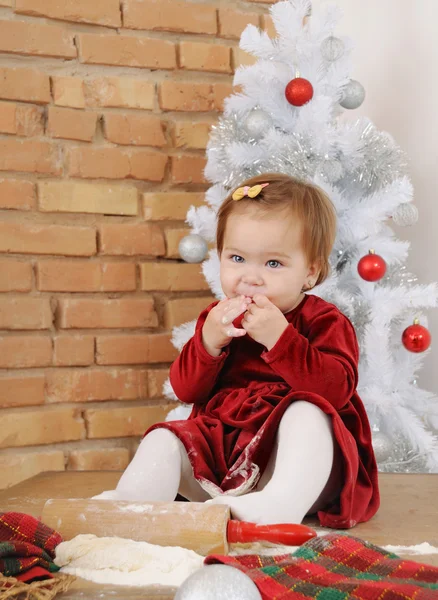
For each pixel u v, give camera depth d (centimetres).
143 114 232
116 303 226
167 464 122
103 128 226
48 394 218
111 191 226
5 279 212
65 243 220
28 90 215
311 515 137
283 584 87
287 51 201
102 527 106
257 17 244
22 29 214
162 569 97
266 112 201
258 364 136
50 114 218
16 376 214
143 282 230
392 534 126
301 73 202
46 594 89
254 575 89
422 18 233
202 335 135
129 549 100
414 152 235
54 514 108
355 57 255
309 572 92
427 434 197
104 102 226
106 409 225
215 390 141
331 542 100
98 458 222
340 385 128
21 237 214
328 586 87
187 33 236
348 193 206
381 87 246
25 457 213
